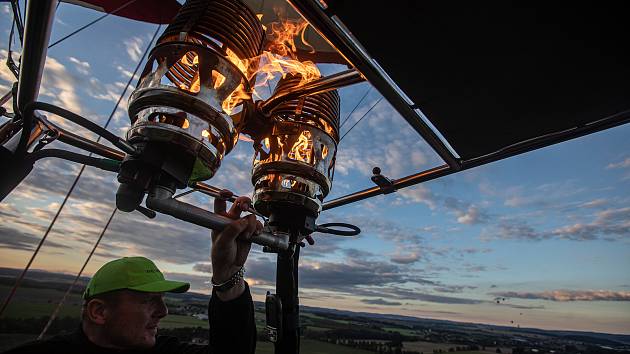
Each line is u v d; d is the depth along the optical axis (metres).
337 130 1.11
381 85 1.09
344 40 0.96
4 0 1.38
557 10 0.96
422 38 1.07
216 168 0.86
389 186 1.53
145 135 0.78
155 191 0.80
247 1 1.52
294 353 1.14
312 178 1.01
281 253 1.10
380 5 0.96
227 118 0.84
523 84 1.20
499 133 1.42
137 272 1.29
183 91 0.78
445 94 1.26
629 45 1.01
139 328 1.26
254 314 1.17
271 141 1.04
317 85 1.04
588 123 1.32
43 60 0.78
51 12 0.69
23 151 0.84
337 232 1.31
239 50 0.84
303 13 0.94
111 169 0.88
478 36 1.06
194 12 0.84
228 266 1.03
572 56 1.08
